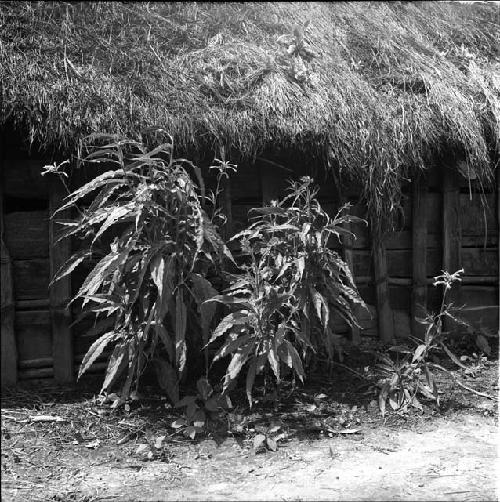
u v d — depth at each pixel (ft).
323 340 15.28
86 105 15.40
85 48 17.16
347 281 17.90
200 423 13.20
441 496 10.62
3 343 15.55
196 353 15.55
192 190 13.79
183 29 19.39
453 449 12.67
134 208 13.42
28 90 15.10
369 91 18.11
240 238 17.06
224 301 13.82
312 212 16.48
